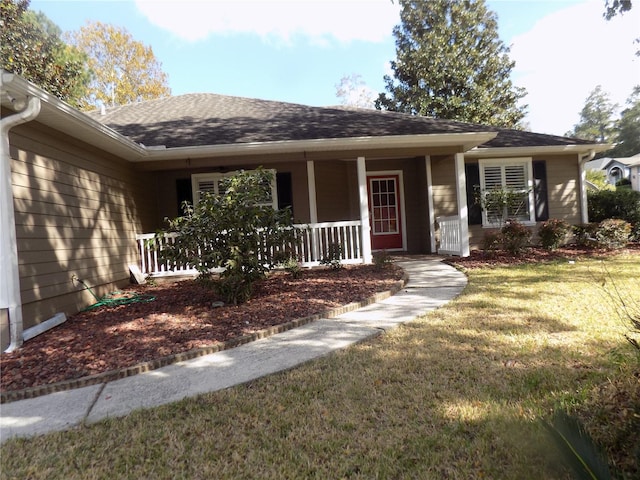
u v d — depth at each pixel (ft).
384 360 11.97
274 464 7.41
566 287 19.88
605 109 207.00
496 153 36.63
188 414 9.52
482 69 85.10
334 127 31.86
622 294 17.78
